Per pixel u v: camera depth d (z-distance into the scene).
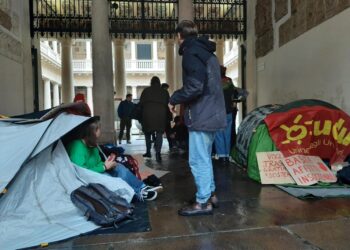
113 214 3.22
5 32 7.79
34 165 3.52
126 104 11.69
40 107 10.36
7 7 7.95
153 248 2.70
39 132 3.53
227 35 10.84
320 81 6.41
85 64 30.05
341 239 2.79
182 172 5.91
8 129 3.62
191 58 3.32
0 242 2.82
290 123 5.17
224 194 4.36
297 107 5.34
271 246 2.69
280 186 4.64
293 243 2.74
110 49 9.24
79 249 2.70
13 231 3.00
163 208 3.80
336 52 5.82
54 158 3.65
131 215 3.45
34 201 3.36
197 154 3.52
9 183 3.23
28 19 9.57
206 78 3.39
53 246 2.77
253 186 4.77
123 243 2.81
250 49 10.23
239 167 6.16
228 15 11.71
